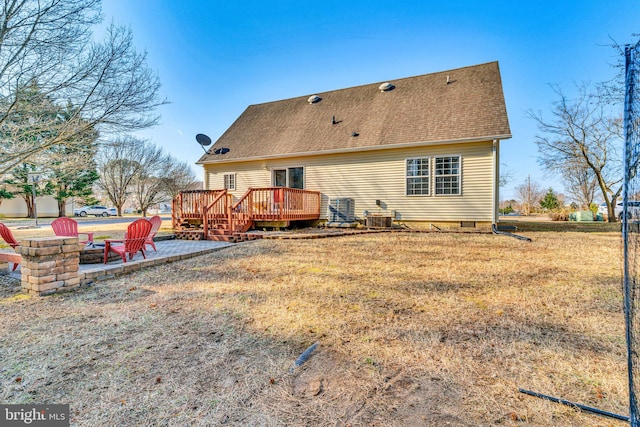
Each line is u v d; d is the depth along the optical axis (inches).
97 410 68.1
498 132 357.4
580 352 89.0
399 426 61.9
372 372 81.0
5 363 87.0
